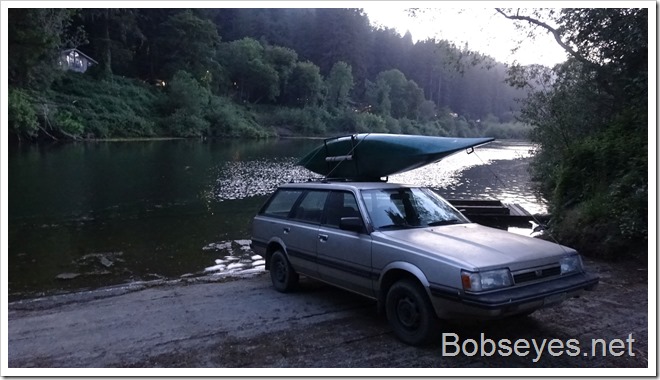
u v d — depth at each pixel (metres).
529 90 16.91
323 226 6.26
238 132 80.31
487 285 4.39
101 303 6.86
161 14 93.06
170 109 76.50
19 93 47.09
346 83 112.12
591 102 14.13
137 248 11.59
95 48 81.31
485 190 23.19
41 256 10.86
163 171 29.39
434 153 7.26
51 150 42.31
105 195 20.20
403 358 4.69
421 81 136.12
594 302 6.27
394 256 5.10
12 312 6.58
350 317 5.93
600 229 8.90
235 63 101.56
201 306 6.51
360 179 8.02
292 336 5.32
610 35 12.37
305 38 129.88
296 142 70.38
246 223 14.74
